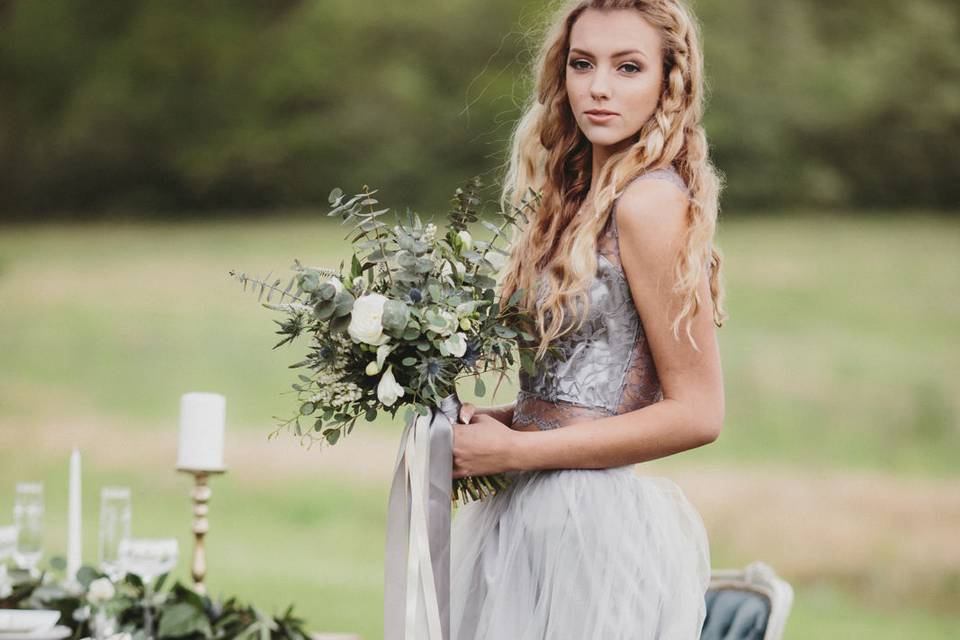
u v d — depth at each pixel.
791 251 18.61
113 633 3.05
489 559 2.46
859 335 15.31
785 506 11.14
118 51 22.27
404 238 2.34
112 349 15.16
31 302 16.67
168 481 11.59
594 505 2.36
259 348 15.23
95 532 9.46
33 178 22.00
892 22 21.84
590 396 2.40
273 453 11.93
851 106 21.39
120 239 20.17
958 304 16.30
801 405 13.62
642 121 2.42
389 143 21.61
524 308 2.49
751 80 21.42
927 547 10.26
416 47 21.89
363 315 2.28
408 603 2.31
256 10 22.52
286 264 17.83
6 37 22.16
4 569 3.17
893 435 13.19
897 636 8.44
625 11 2.41
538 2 21.41
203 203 22.05
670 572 2.37
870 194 21.44
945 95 21.45
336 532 10.33
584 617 2.31
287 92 21.98
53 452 12.28
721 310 2.51
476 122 21.42
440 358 2.32
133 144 22.06
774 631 2.54
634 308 2.40
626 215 2.35
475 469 2.36
